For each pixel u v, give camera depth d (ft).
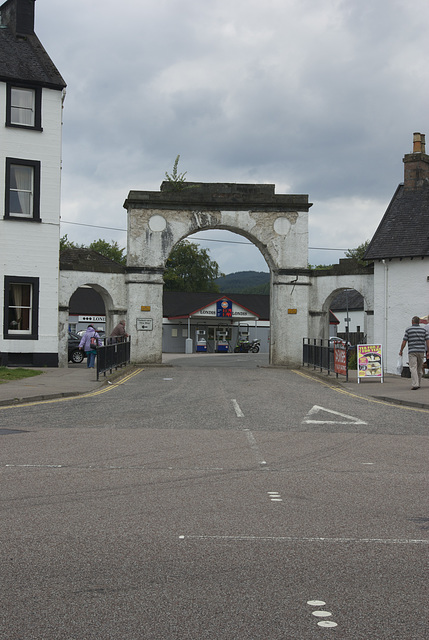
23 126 85.10
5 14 95.25
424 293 86.53
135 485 25.55
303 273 101.24
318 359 87.10
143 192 97.81
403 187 97.45
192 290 295.48
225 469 28.68
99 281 97.76
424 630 13.52
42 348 85.40
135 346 97.66
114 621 13.80
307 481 26.58
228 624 13.69
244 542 18.93
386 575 16.47
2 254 83.56
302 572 16.63
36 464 29.04
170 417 44.73
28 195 86.12
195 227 99.04
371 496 24.30
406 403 54.39
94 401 53.36
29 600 14.82
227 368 98.99
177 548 18.35
